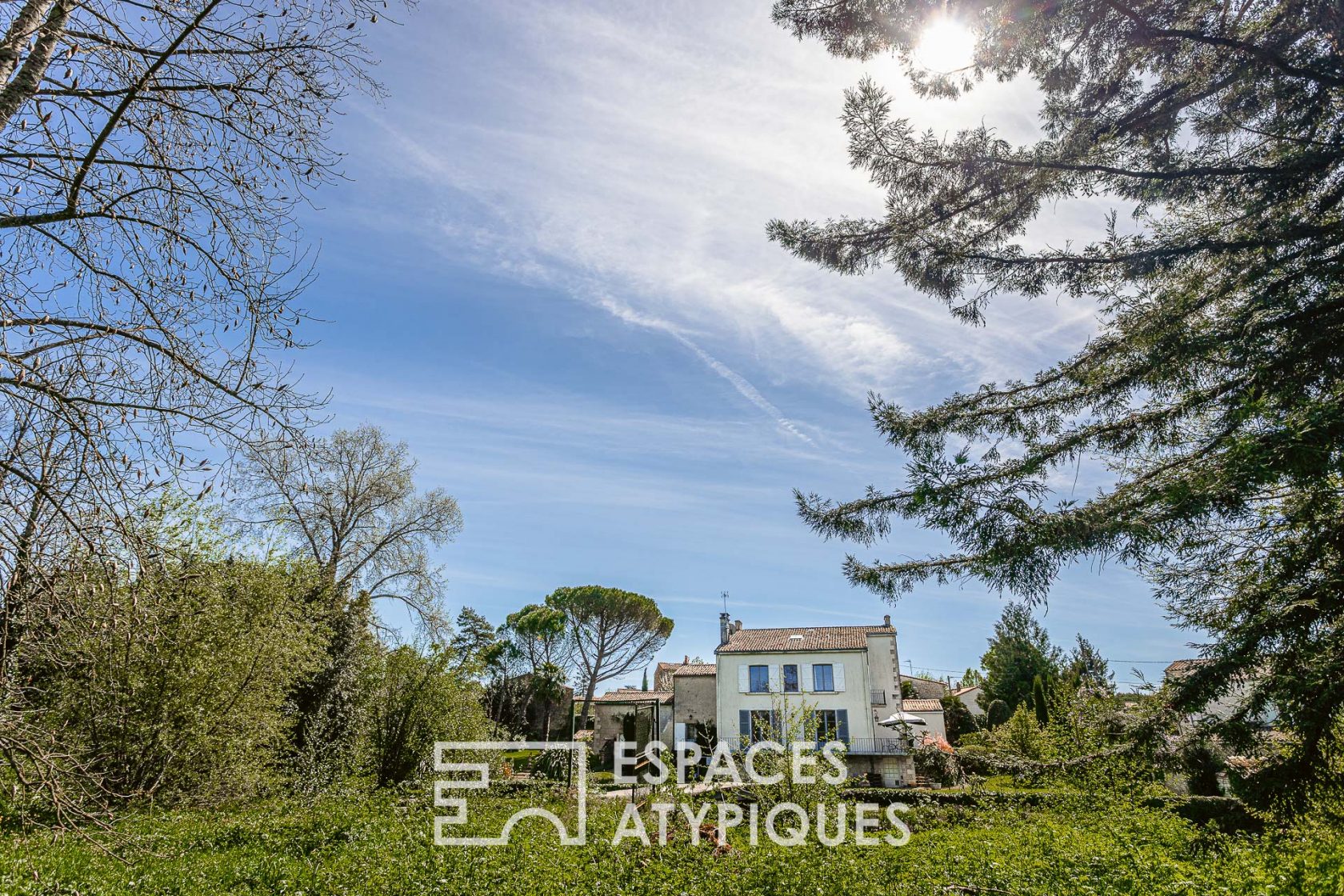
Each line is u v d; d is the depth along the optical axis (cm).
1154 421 592
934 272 647
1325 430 440
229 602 1333
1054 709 1491
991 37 568
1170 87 568
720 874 838
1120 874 670
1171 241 600
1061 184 597
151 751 1105
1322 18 489
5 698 427
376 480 2177
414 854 959
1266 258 548
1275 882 546
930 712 3173
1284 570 587
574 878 854
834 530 607
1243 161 591
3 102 354
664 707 3406
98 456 386
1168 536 489
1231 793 631
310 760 1569
